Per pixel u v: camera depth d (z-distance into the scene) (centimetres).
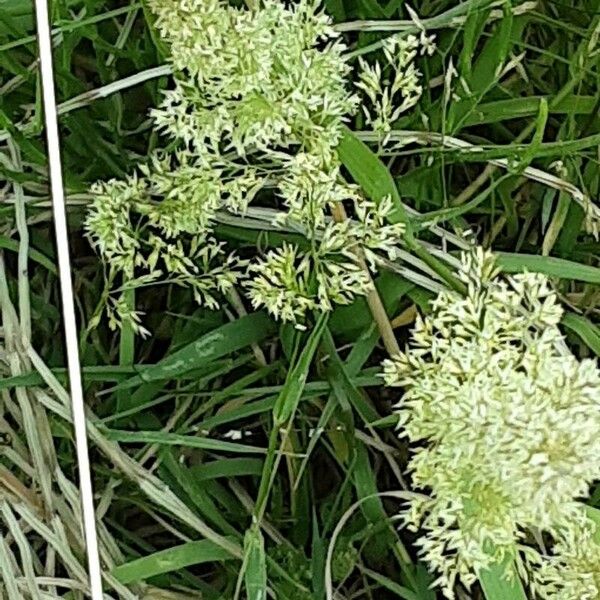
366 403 24
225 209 24
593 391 19
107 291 23
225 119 20
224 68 20
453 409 19
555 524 20
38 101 24
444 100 23
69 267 20
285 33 20
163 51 22
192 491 24
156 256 22
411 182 24
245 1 22
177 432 24
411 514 20
